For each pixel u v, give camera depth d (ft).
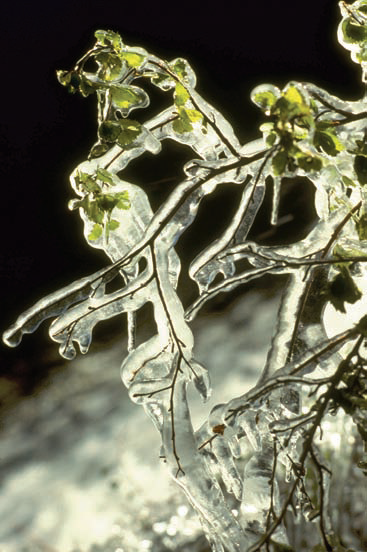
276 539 5.94
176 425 5.93
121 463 11.16
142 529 9.88
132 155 6.02
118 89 5.78
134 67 5.85
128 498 10.48
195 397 11.86
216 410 5.87
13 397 13.34
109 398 12.84
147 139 5.89
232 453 5.96
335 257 5.73
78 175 5.91
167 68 5.89
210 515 5.92
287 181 10.18
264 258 5.85
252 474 5.94
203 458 5.93
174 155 12.48
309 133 5.44
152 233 5.85
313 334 5.90
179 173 12.40
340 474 8.20
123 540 9.85
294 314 5.88
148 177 12.50
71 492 10.92
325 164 5.47
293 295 5.88
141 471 10.85
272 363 5.88
